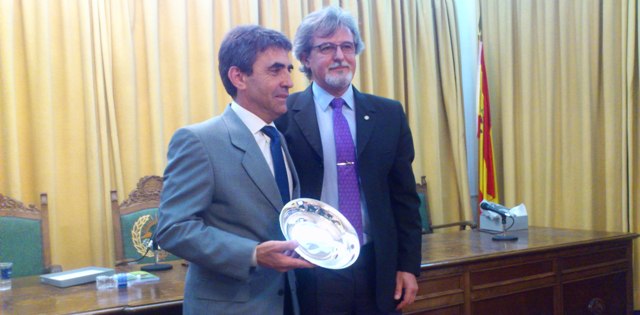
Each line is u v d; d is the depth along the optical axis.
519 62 4.78
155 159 3.80
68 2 3.60
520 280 2.84
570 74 4.49
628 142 4.10
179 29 3.88
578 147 4.45
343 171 1.75
